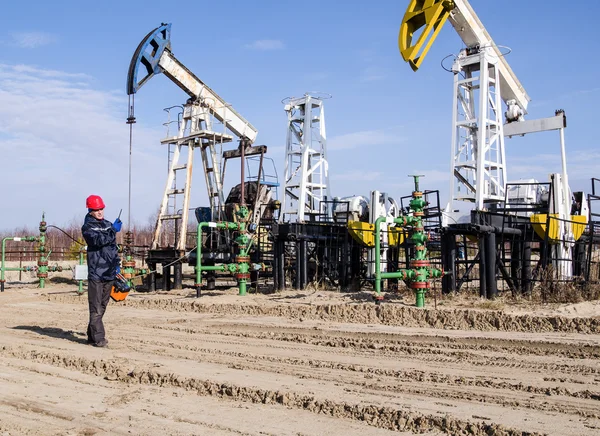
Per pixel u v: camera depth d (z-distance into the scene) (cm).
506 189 1614
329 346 941
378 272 1242
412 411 564
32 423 564
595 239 1872
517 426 522
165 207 2145
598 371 734
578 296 1303
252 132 2347
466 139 1872
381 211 1895
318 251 2061
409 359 826
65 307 1575
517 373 730
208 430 538
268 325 1133
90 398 645
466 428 527
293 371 754
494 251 1444
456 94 1834
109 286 976
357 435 521
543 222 1485
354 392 644
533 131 1833
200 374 730
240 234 1720
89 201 969
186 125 2158
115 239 990
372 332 1027
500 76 1922
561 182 1705
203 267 1661
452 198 1827
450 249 1477
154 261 2086
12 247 4375
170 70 2027
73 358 830
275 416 576
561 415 558
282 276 1834
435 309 1145
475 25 1756
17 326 1209
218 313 1378
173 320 1257
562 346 880
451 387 664
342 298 1497
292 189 2430
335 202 2041
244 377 715
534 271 1535
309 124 2319
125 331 1118
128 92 1933
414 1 1633
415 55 1590
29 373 770
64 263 3397
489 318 1070
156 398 642
